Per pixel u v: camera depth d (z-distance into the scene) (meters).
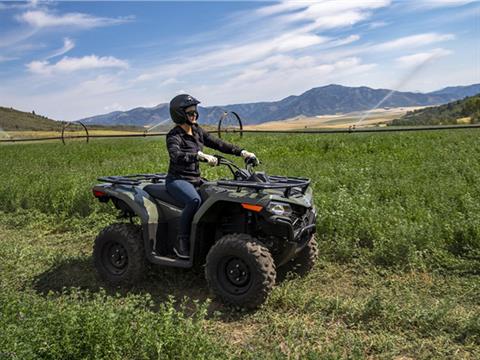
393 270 5.81
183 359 3.64
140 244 5.62
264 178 5.09
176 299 5.36
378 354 3.94
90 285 5.88
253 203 4.73
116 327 3.83
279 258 5.22
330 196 8.24
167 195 5.57
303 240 5.32
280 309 4.88
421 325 4.33
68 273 6.27
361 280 5.57
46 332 3.72
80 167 16.20
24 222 9.01
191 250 5.16
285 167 12.59
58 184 10.46
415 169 11.16
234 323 4.68
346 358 3.85
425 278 5.52
